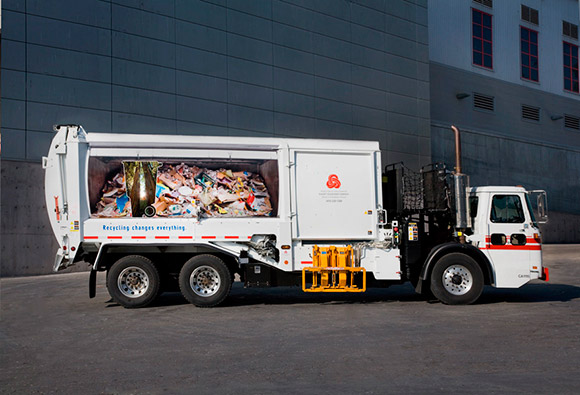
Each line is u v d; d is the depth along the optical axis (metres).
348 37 26.92
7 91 17.97
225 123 22.62
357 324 8.73
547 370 5.91
